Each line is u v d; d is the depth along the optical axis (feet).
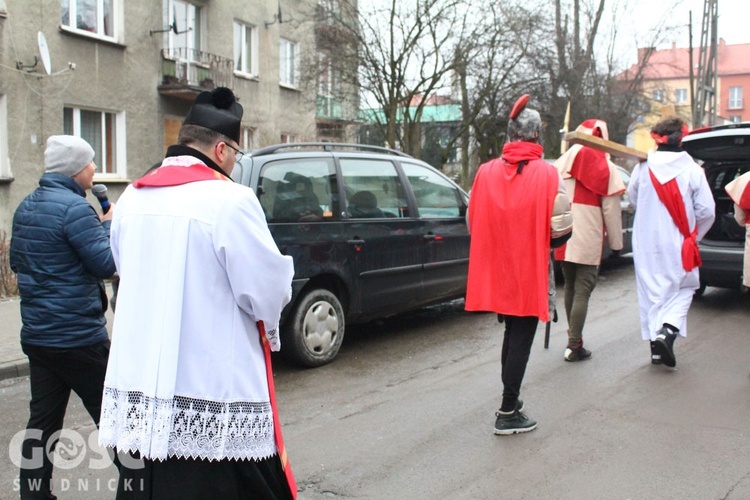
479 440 13.62
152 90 55.62
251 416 7.04
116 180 52.34
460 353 20.34
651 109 106.01
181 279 6.75
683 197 17.62
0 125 43.78
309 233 18.45
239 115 7.62
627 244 35.96
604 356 19.27
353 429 14.44
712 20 75.46
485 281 13.85
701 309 25.49
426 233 22.38
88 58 49.57
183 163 7.19
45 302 10.37
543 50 73.05
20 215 10.59
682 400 15.56
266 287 6.91
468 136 80.84
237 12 66.13
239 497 7.13
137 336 6.92
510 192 13.52
